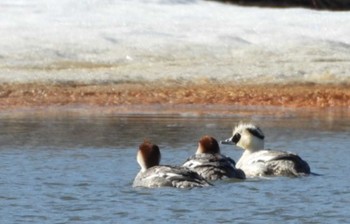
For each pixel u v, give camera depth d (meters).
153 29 63.59
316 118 42.53
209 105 47.19
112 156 31.70
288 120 41.72
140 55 57.91
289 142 34.97
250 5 78.50
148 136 36.41
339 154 32.12
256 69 54.53
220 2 77.00
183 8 70.94
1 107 45.59
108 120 41.16
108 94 48.91
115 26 63.91
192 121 41.00
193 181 25.38
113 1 70.38
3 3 68.19
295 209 23.66
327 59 57.72
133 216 22.98
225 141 28.89
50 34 61.25
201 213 23.20
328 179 27.17
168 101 47.94
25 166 29.72
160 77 52.44
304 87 51.19
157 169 25.70
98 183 26.80
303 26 66.00
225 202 24.20
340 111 45.56
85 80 51.34
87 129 38.28
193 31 63.59
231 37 62.16
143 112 44.22
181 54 58.38
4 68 53.94
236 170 26.55
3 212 23.50
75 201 24.59
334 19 68.75
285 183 26.44
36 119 41.41
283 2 80.25
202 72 53.69
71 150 33.00
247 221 22.59
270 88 50.97
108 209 23.70
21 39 59.81
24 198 24.97
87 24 64.00
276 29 64.69
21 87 49.62
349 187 26.09
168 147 33.84
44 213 23.39
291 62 56.56
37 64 55.12
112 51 58.44
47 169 29.16
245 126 28.86
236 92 49.88
